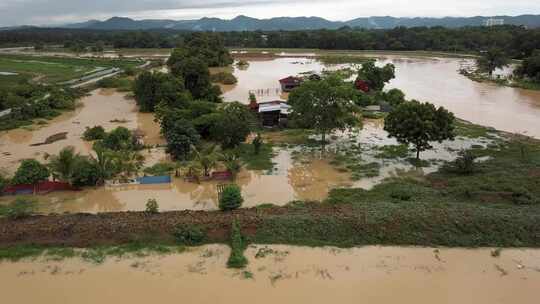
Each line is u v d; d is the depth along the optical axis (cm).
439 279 2153
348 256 2350
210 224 2603
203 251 2403
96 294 2048
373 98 6188
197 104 4997
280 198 3136
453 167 3634
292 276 2172
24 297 2034
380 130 4934
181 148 3850
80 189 3309
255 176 3556
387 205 2844
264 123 5094
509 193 3020
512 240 2456
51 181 3334
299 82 7756
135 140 4331
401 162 3853
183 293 2045
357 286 2095
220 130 4116
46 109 5875
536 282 2127
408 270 2225
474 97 7081
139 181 3391
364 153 4112
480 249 2405
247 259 2314
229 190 2870
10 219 2741
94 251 2402
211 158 3503
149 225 2598
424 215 2641
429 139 3609
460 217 2612
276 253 2372
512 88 7906
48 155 3884
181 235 2509
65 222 2652
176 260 2317
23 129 5134
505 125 5222
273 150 4206
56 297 2033
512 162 3694
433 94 7369
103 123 5491
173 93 5944
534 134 4816
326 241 2484
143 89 6094
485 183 3212
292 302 1973
